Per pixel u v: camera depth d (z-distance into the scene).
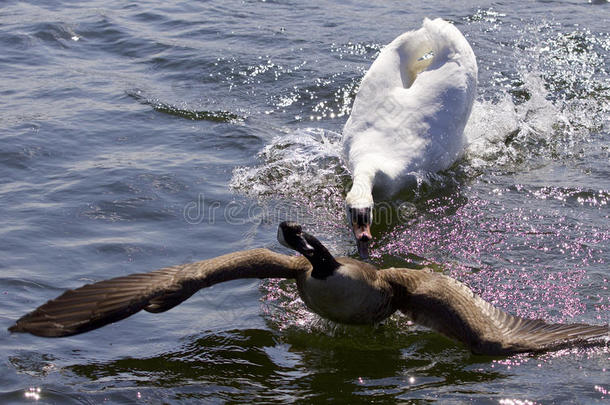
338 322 8.12
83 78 14.73
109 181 10.98
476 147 12.48
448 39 12.05
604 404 6.91
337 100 14.09
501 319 7.69
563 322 8.14
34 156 11.66
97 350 7.70
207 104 13.77
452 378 7.40
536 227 10.23
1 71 14.93
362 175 10.59
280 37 16.70
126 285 7.59
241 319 8.38
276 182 11.42
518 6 18.39
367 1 18.98
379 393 7.16
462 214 10.65
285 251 9.53
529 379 7.34
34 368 7.32
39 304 8.19
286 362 7.66
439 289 7.81
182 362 7.57
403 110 11.65
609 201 10.84
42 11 18.16
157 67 15.32
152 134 12.64
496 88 14.20
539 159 12.18
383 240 10.09
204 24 17.48
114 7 18.64
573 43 16.11
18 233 9.59
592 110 13.58
